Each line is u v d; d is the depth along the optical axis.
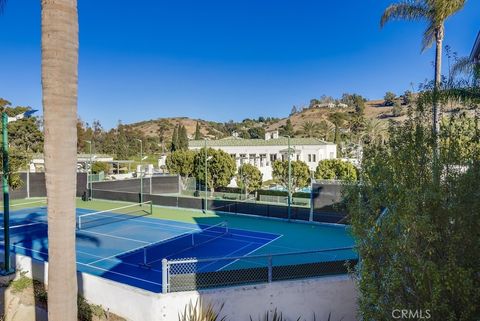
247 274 10.05
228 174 43.12
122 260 17.20
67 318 6.19
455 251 5.45
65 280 6.15
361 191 6.87
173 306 9.09
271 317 9.48
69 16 5.83
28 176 38.75
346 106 156.12
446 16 19.27
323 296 9.73
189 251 19.22
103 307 10.25
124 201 36.34
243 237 22.58
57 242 6.06
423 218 5.32
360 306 6.92
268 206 28.45
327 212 26.11
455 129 6.16
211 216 29.64
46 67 5.77
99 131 122.62
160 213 30.95
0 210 32.19
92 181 38.81
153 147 114.12
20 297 11.10
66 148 5.97
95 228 25.14
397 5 20.56
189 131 175.25
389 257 6.15
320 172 39.28
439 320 5.43
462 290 5.15
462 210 5.41
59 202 6.00
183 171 45.97
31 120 57.94
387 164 6.33
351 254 17.83
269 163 60.81
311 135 110.56
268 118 188.00
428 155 6.07
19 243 20.34
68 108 5.94
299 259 17.41
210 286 9.79
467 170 5.59
